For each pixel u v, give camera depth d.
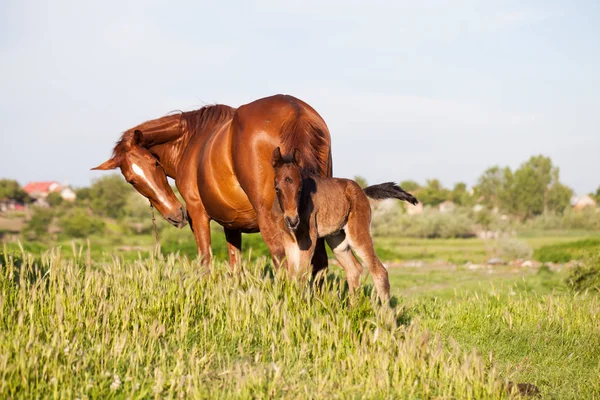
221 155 8.07
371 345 6.16
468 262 34.72
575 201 132.50
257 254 25.53
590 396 6.03
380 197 8.47
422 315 8.89
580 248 37.00
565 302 10.00
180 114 9.48
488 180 109.06
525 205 102.88
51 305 6.41
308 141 7.50
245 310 6.83
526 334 8.20
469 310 9.26
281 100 7.84
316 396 5.10
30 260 7.15
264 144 7.55
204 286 7.48
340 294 7.23
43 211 66.19
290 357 6.08
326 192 7.51
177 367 5.27
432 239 68.38
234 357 6.14
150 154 9.24
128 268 7.66
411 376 5.61
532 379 6.53
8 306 6.32
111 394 5.07
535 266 31.42
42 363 5.21
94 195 78.12
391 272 27.00
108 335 5.92
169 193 9.29
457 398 5.48
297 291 7.00
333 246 8.19
